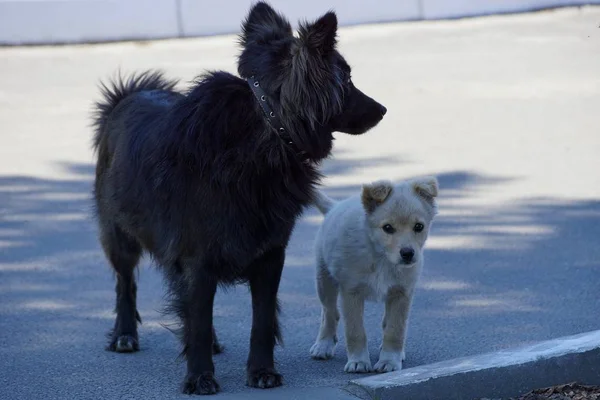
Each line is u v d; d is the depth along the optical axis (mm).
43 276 9047
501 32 23719
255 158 5582
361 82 18703
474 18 25656
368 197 6168
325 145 5746
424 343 6875
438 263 9125
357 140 14664
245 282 6199
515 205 11164
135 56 21828
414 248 6051
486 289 8266
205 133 5641
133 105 7008
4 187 12648
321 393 5617
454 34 23719
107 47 23219
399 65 20234
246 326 7477
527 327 7188
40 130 15773
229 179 5582
